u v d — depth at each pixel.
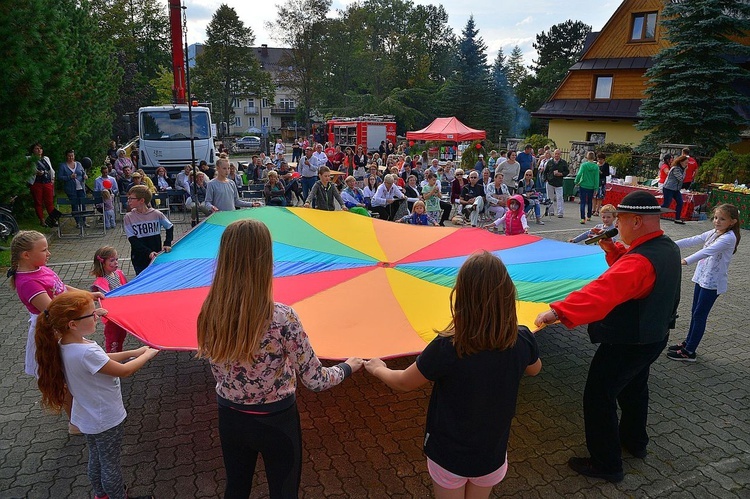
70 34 16.19
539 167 17.56
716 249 5.60
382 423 4.80
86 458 4.16
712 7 19.80
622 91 27.39
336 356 3.88
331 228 7.14
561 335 7.02
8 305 7.61
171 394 5.22
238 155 48.22
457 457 2.52
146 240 6.62
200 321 2.50
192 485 3.86
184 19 9.69
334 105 64.44
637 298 3.59
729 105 20.50
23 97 10.84
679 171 14.45
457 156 32.88
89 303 3.18
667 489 3.95
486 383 2.45
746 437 4.64
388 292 5.11
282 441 2.60
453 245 6.80
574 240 7.25
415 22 79.88
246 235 2.41
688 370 5.96
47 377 3.14
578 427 4.79
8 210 11.25
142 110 17.05
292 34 60.72
